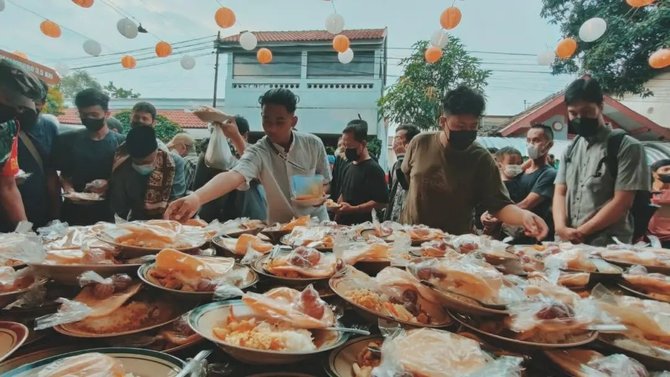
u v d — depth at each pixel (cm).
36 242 114
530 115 1070
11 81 162
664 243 348
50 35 412
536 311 96
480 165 255
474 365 80
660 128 941
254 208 347
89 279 104
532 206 350
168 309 108
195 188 387
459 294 104
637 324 101
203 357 83
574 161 273
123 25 378
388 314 105
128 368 79
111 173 281
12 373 71
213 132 341
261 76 1478
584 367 84
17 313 101
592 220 240
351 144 421
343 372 85
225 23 342
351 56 554
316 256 137
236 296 108
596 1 710
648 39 650
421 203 275
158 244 137
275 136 265
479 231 370
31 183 284
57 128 322
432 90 910
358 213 411
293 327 93
